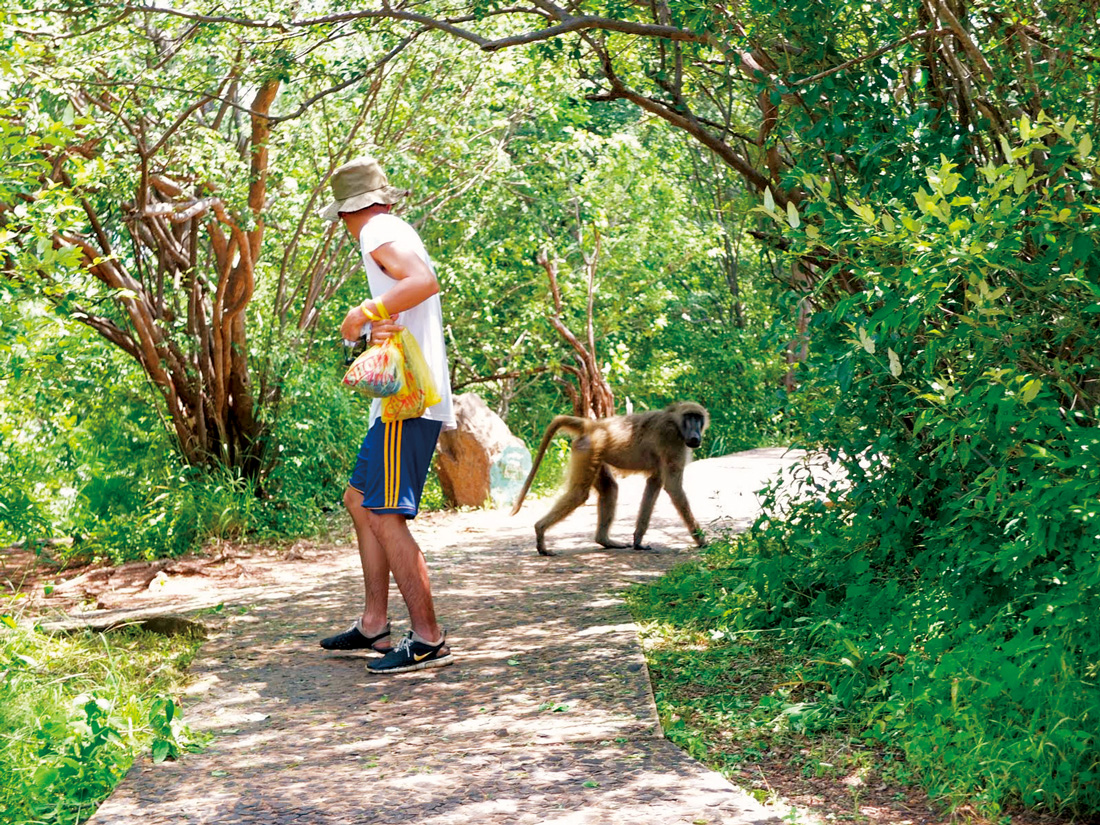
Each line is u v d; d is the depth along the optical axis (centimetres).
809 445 576
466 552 920
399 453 534
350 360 552
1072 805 336
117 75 851
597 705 457
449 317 2141
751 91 611
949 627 447
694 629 587
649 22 762
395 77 1287
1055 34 512
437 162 1484
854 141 556
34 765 389
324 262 1446
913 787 366
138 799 374
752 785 372
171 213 968
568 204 2300
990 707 371
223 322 1104
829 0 531
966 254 369
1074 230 385
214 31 855
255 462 1166
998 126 502
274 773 397
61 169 841
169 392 1103
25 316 703
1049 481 374
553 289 1983
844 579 563
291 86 1160
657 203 2383
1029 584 402
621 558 851
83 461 1062
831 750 401
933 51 536
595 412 1992
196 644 619
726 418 2538
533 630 609
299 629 646
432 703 481
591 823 330
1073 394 427
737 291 2844
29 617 711
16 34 702
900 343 434
